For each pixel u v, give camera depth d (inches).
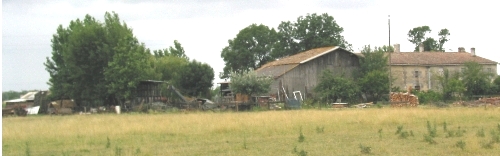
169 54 4781.0
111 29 3149.6
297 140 939.3
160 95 2945.4
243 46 4431.6
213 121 1396.4
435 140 882.1
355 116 1449.3
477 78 2871.6
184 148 866.8
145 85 3058.6
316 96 2908.5
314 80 3031.5
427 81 3513.8
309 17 4315.9
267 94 2778.1
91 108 2935.5
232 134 1074.7
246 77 2669.8
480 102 2244.1
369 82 2881.4
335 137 975.6
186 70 3361.2
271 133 1072.2
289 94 2952.8
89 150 887.7
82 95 3144.7
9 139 1093.8
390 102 2358.5
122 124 1385.3
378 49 3179.1
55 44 3326.8
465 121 1275.8
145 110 2598.4
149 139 1025.5
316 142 903.7
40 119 1978.3
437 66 3528.5
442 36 5339.6
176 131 1151.0
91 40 3093.0
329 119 1374.3
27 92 3410.4
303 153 729.0
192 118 1603.1
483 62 3599.9
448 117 1385.3
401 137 942.4
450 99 2753.4
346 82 2851.9
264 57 4448.8
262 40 4411.9
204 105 2486.5
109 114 2378.2
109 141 963.3
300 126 1149.1
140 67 3016.7
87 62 3112.7
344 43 4306.1
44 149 923.4
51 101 3225.9
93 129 1248.2
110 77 3024.1
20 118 2165.4
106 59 3080.7
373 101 2847.0
